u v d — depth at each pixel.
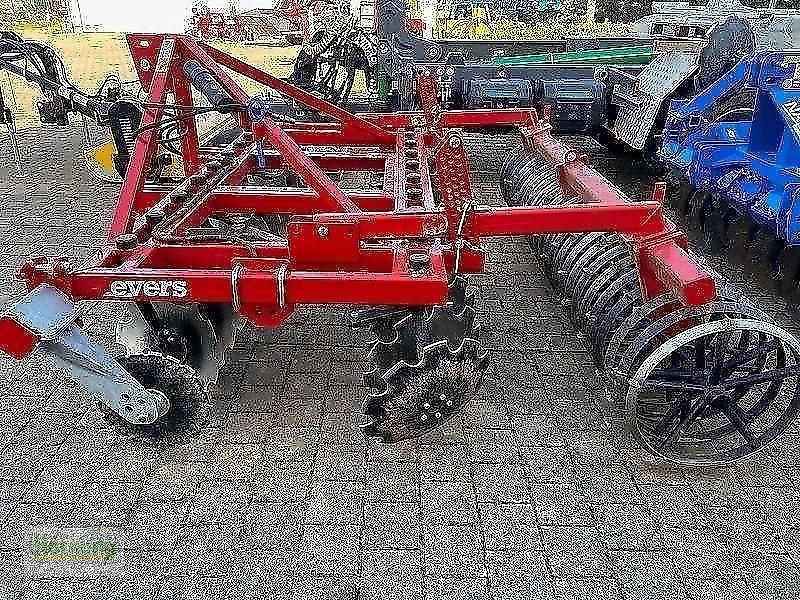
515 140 6.73
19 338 3.03
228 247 3.41
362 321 3.41
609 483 3.52
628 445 3.74
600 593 3.00
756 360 3.31
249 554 3.16
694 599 2.97
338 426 3.85
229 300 3.02
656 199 3.42
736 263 5.77
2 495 3.40
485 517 3.34
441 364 3.41
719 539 3.23
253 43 14.71
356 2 10.34
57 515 3.31
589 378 4.26
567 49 8.38
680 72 5.90
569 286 4.24
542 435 3.81
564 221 3.34
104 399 3.31
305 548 3.19
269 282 2.96
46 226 6.32
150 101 4.07
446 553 3.18
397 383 3.36
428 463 3.63
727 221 5.86
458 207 3.28
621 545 3.21
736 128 5.66
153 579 3.03
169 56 4.43
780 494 3.45
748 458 3.65
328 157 4.75
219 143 6.03
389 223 3.07
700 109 5.55
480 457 3.67
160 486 3.47
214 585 3.02
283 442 3.73
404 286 2.98
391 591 3.01
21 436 3.76
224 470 3.56
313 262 3.13
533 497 3.44
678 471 3.60
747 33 5.62
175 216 3.69
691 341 3.20
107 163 7.03
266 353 4.46
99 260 3.21
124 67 12.09
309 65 7.55
